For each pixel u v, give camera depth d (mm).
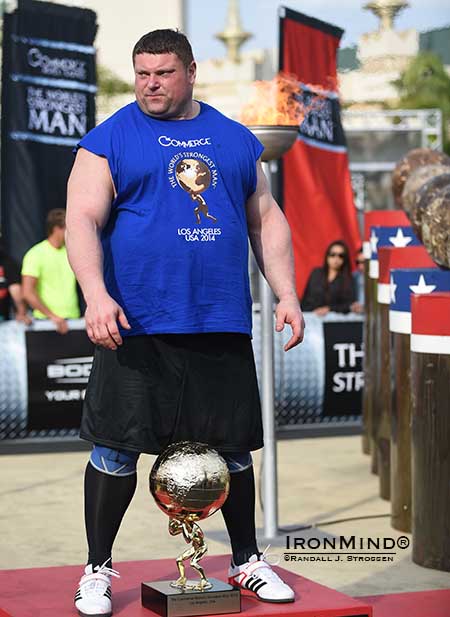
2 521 7707
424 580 6129
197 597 4172
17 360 10492
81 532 7371
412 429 6500
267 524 7164
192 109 4395
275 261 4496
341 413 11305
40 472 9516
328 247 11359
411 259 8367
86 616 4164
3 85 10648
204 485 4230
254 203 4523
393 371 7340
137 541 7098
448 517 6293
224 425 4387
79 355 10641
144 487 8781
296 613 4227
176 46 4273
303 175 11367
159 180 4258
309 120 11453
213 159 4320
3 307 10680
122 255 4266
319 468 9656
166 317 4258
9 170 10688
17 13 10594
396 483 7301
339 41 11750
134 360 4285
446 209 6684
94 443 4371
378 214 9695
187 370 4328
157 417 4309
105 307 4031
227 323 4312
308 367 11203
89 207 4223
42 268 10586
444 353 6258
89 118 10961
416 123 22328
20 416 10531
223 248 4305
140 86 4293
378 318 8609
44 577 4773
